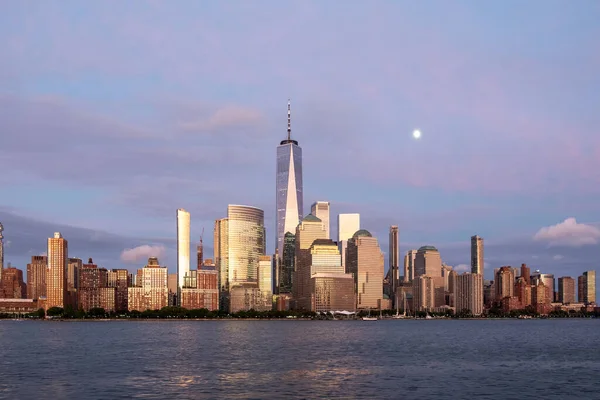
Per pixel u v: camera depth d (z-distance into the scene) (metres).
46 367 191.50
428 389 146.25
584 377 169.75
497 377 168.62
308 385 151.75
